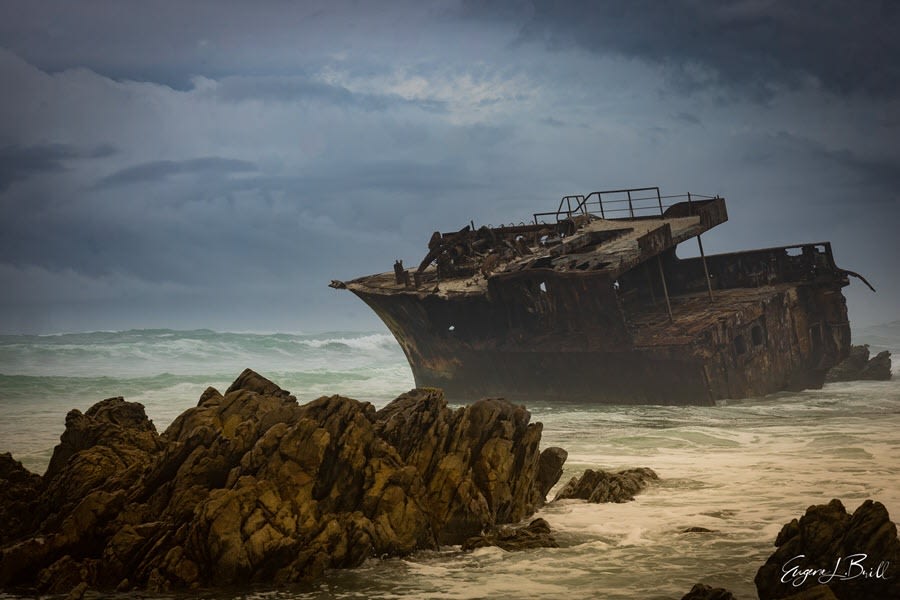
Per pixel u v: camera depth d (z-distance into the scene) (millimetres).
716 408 32969
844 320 40094
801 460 20984
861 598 9617
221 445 13555
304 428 13219
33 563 12398
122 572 12023
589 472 17672
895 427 26953
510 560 12781
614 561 12609
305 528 12406
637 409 33094
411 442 14672
